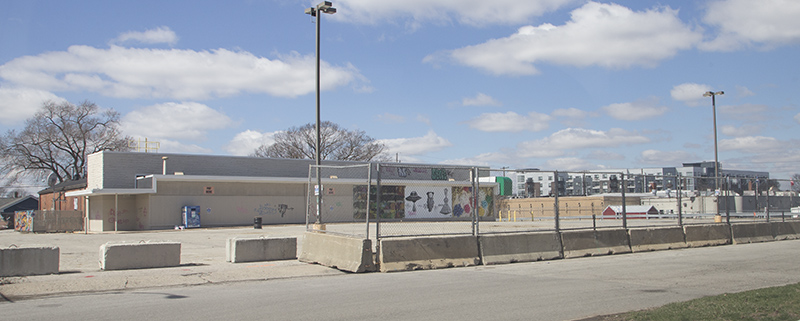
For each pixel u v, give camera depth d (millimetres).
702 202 34531
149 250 14258
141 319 8047
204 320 7973
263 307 8969
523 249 15969
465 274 13141
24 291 10383
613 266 14672
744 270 13734
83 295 10258
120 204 42531
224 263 15523
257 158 48250
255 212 45125
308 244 15578
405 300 9602
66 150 67562
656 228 19406
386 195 18703
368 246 13602
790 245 20984
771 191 25734
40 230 40594
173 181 41406
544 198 54812
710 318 7297
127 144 70875
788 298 8594
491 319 8086
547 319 8094
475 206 15453
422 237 14430
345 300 9609
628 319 7461
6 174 64812
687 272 13398
